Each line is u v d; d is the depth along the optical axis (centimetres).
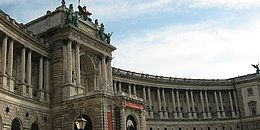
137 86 10819
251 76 12069
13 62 6900
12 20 6494
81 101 6862
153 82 11062
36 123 6756
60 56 7538
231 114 11781
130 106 7112
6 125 5850
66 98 7106
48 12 8100
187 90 11625
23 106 6397
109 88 8444
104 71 8431
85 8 8600
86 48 8069
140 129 7319
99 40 8369
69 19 7700
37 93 7094
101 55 8519
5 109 5872
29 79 6812
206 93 11869
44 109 7019
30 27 8288
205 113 11562
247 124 11544
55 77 7438
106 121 6588
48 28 7944
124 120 6825
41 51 7356
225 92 12181
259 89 11619
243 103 11781
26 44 6856
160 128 10612
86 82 8419
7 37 6284
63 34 7650
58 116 7100
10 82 6147
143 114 7581
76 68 7569
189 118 11256
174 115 11094
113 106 6875
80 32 7831
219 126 11488
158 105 10994
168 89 11431
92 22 8712
